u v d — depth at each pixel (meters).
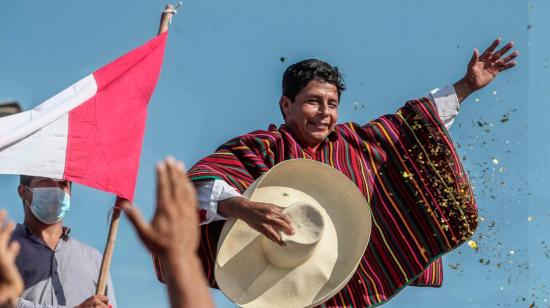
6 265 1.83
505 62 6.84
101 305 5.56
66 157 6.34
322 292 5.77
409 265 6.43
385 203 6.51
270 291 5.73
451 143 6.59
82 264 6.06
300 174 5.99
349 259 5.89
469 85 6.78
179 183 1.84
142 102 6.79
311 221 5.71
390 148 6.61
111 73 6.75
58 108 6.45
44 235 6.05
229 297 5.63
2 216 1.84
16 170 6.21
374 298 6.28
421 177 6.56
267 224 5.50
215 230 5.91
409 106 6.71
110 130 6.57
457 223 6.50
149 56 6.92
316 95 6.33
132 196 6.54
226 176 6.05
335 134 6.52
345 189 5.99
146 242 1.81
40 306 5.68
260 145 6.21
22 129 6.29
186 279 1.80
